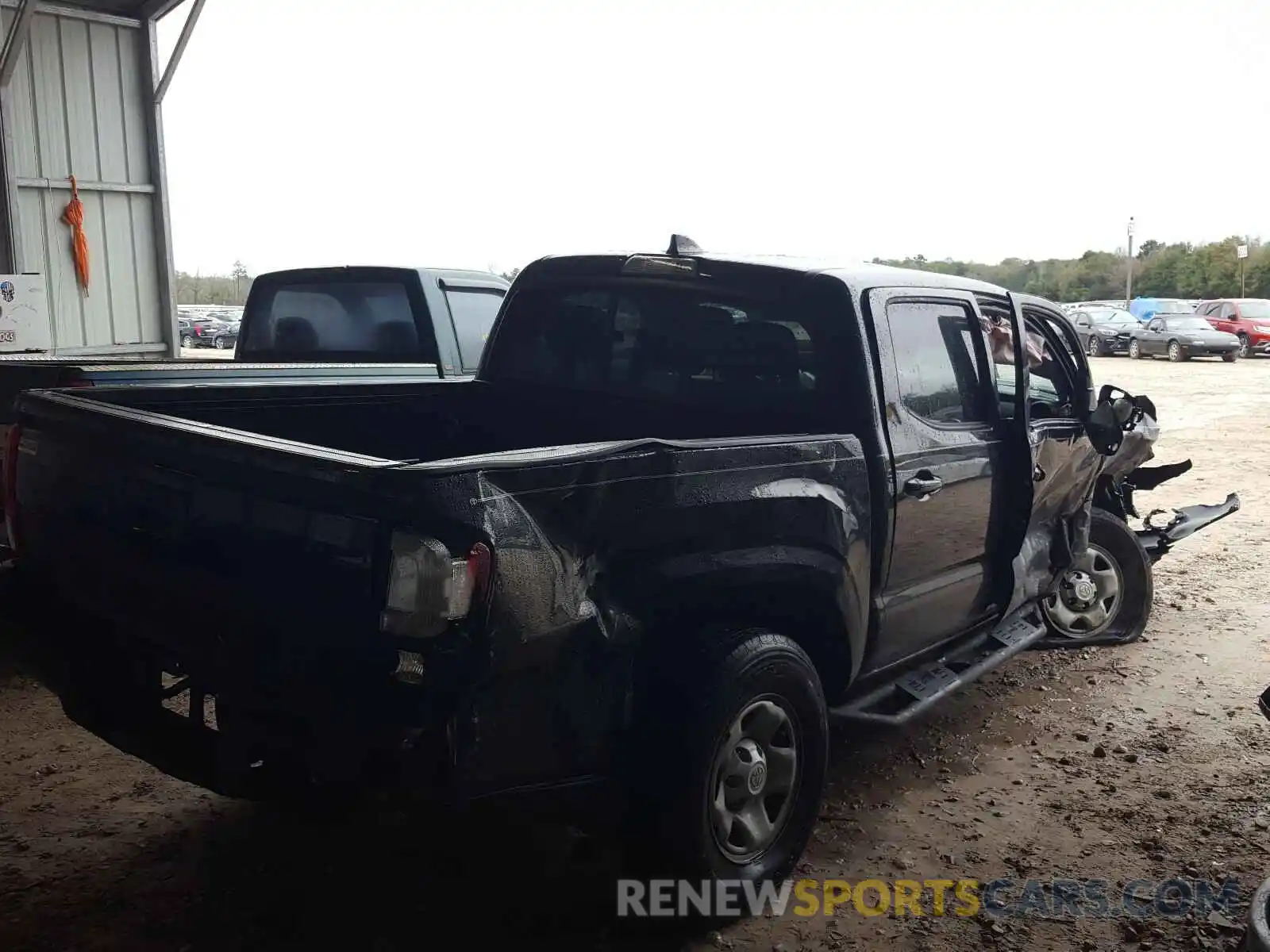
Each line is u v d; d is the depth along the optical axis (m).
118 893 3.39
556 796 2.82
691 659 3.17
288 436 4.14
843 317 3.81
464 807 2.63
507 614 2.55
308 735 2.65
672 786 3.09
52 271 12.06
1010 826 4.05
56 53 11.93
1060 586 6.04
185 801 4.03
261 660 2.71
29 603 3.45
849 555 3.59
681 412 4.26
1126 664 5.87
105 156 12.48
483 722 2.59
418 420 4.56
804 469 3.41
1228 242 59.19
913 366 4.08
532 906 3.40
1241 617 6.78
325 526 2.56
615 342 4.45
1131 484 6.58
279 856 3.64
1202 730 4.99
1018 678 5.64
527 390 4.69
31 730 4.66
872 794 4.30
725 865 3.29
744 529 3.19
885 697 4.16
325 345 7.38
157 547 2.94
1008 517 4.68
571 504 2.72
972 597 4.57
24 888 3.41
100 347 12.60
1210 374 27.19
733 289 4.06
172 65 12.66
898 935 3.34
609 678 2.86
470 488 2.52
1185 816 4.14
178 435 2.88
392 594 2.44
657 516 2.94
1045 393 5.80
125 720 3.25
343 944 3.16
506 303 4.80
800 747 3.53
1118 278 60.12
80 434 3.19
